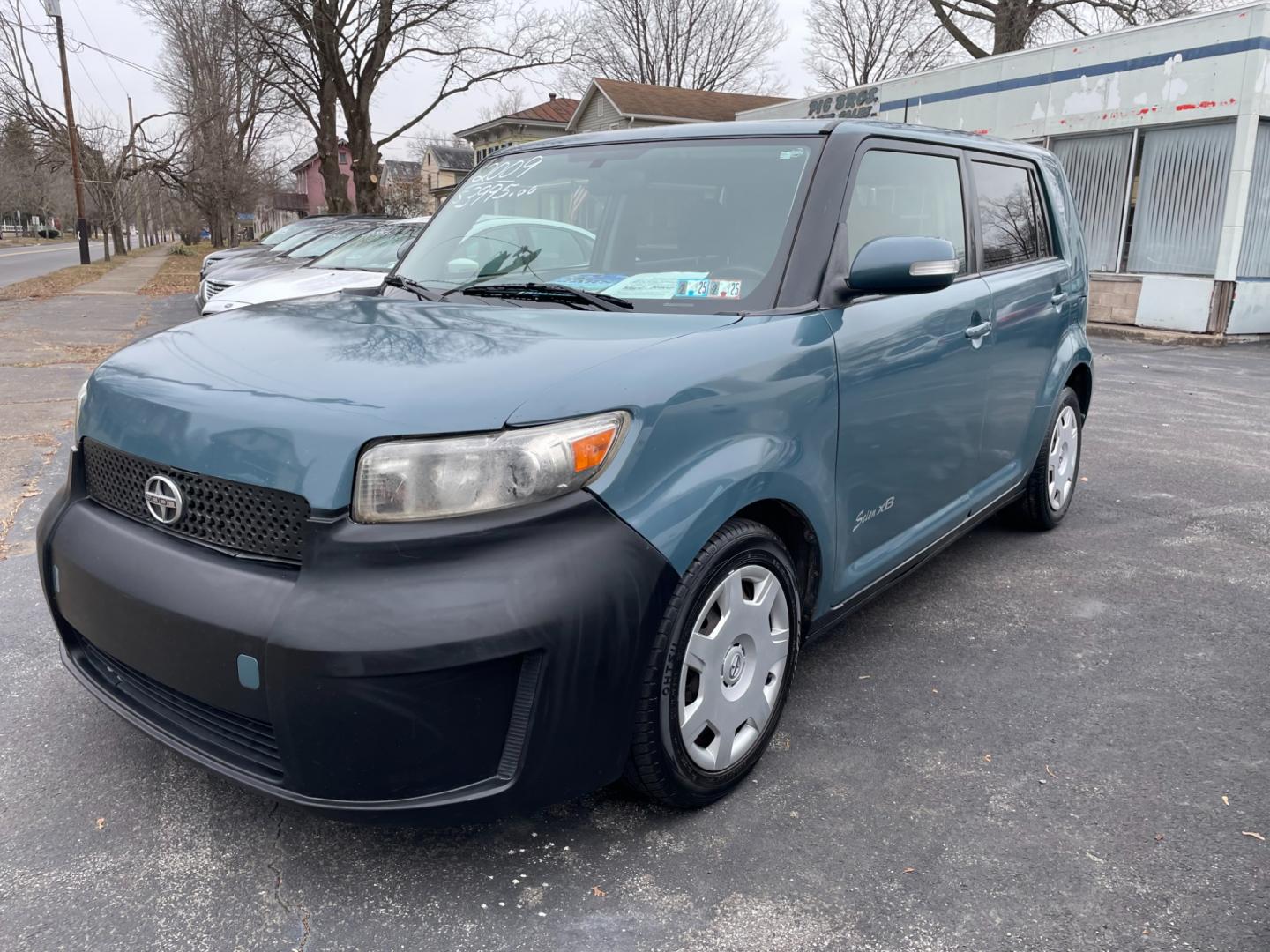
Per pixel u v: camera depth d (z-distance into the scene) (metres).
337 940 1.99
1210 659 3.34
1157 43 12.91
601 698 2.00
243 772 2.03
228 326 2.70
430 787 1.92
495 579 1.87
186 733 2.15
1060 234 4.45
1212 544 4.56
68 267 34.78
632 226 2.96
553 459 1.93
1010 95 15.26
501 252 3.20
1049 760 2.69
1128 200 13.70
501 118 39.06
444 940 1.99
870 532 2.95
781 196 2.79
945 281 2.59
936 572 4.20
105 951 1.96
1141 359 11.06
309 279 8.20
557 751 1.97
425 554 1.87
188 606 1.99
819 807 2.46
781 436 2.40
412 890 2.14
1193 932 2.01
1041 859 2.26
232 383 2.19
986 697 3.06
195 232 76.62
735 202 2.84
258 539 2.00
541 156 3.47
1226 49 12.06
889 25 45.38
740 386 2.29
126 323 14.23
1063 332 4.38
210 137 50.66
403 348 2.28
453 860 2.25
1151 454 6.32
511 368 2.10
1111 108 13.65
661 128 3.33
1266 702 3.04
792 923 2.04
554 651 1.90
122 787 2.54
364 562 1.87
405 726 1.86
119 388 2.36
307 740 1.87
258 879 2.18
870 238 2.92
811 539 2.61
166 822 2.39
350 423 1.93
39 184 85.94
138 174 53.75
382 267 8.66
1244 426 7.23
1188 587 4.02
